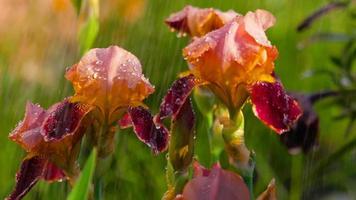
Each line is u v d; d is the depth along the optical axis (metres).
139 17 2.02
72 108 0.91
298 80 2.18
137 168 1.71
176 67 1.91
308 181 1.81
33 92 1.85
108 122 0.92
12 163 1.72
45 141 0.92
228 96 0.93
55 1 1.98
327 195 1.81
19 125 0.94
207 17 1.07
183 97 0.93
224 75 0.93
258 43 0.92
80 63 0.91
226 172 0.86
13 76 1.87
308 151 1.42
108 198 1.66
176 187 0.91
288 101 0.93
